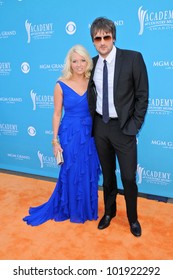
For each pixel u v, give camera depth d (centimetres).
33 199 276
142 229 222
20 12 289
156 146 269
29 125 325
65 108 213
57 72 290
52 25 279
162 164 271
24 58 303
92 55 269
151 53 247
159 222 232
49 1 273
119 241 207
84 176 224
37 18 283
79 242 207
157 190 280
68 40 276
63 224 232
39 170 335
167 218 239
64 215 239
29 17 287
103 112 188
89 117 213
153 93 256
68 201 232
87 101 207
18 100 322
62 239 211
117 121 189
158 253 193
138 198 279
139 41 248
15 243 206
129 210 211
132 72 175
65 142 215
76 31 269
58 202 237
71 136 213
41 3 278
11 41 304
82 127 212
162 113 258
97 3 254
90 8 258
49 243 206
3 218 241
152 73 251
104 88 183
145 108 181
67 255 192
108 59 177
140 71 174
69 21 270
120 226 227
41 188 302
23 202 270
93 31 171
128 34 250
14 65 311
